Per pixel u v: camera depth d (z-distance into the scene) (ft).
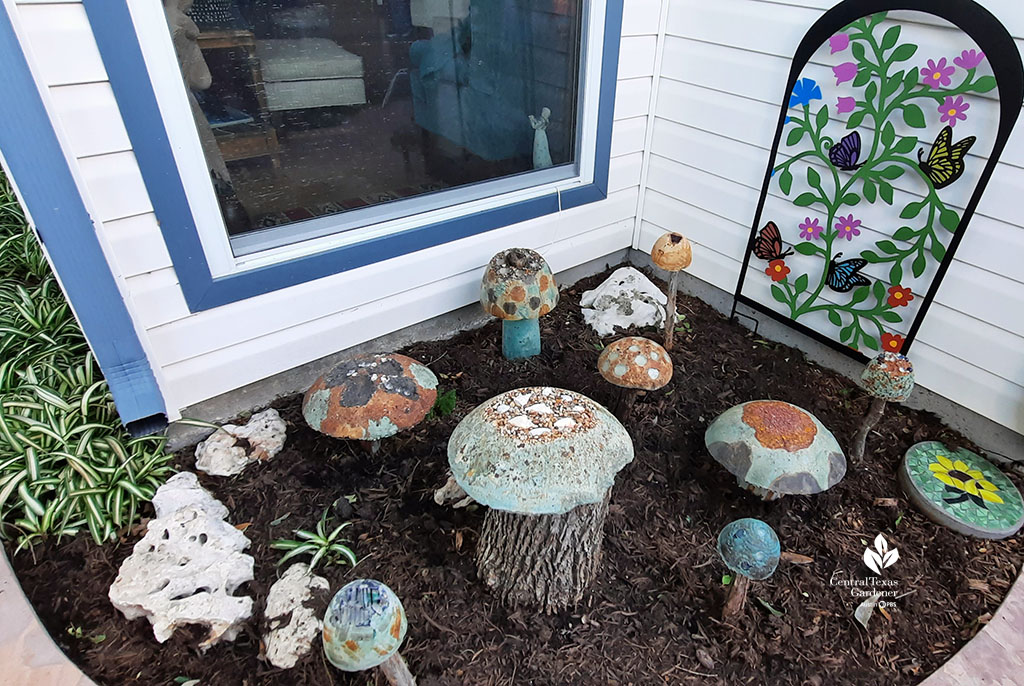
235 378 8.71
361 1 7.51
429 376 8.03
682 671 6.10
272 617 6.33
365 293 9.32
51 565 6.98
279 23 7.04
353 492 7.89
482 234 10.24
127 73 6.23
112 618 6.45
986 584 7.01
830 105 8.70
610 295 11.30
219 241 7.68
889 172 8.29
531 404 6.22
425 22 8.17
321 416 7.30
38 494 7.39
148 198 6.94
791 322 10.46
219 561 6.70
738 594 6.28
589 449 5.74
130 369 7.72
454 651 6.19
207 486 7.97
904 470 8.15
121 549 7.15
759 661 6.20
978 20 6.82
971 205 7.54
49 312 9.92
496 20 8.84
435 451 8.46
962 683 6.05
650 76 11.07
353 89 7.98
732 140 10.28
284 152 7.81
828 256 9.45
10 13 5.47
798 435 6.98
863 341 9.48
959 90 7.25
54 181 6.30
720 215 11.03
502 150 10.06
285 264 8.27
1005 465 8.53
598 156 11.07
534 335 10.03
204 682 5.95
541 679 5.98
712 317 11.58
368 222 8.93
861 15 7.84
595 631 6.41
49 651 6.12
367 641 4.41
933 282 8.26
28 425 7.84
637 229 12.85
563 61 9.94
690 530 7.50
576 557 6.31
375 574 6.88
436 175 9.46
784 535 7.49
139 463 7.93
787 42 8.93
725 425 7.38
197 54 6.67
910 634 6.52
